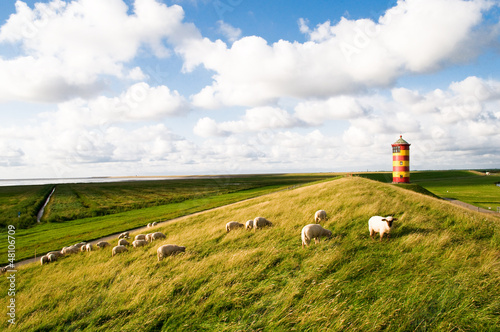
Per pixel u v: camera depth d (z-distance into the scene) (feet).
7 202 227.61
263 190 229.25
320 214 50.49
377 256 29.43
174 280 29.78
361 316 19.51
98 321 24.62
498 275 22.91
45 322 26.09
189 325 21.52
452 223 40.37
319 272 26.48
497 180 356.79
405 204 53.06
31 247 87.04
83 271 44.11
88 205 204.23
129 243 66.59
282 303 22.33
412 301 20.48
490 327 17.53
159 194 272.92
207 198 200.64
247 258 33.19
